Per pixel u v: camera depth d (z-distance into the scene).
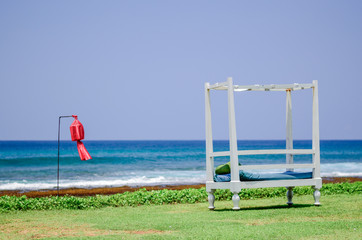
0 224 9.27
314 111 10.84
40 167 42.66
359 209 10.23
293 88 10.84
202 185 24.50
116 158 50.91
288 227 7.92
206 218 9.39
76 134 11.97
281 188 14.64
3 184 27.28
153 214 10.42
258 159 58.56
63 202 12.05
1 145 104.88
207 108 10.96
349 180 24.61
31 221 9.65
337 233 7.36
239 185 10.20
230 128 10.20
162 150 82.06
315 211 9.93
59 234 7.95
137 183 27.72
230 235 7.30
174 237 7.26
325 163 51.69
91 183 27.89
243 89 10.66
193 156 63.25
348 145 118.75
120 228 8.39
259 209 10.66
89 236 7.58
